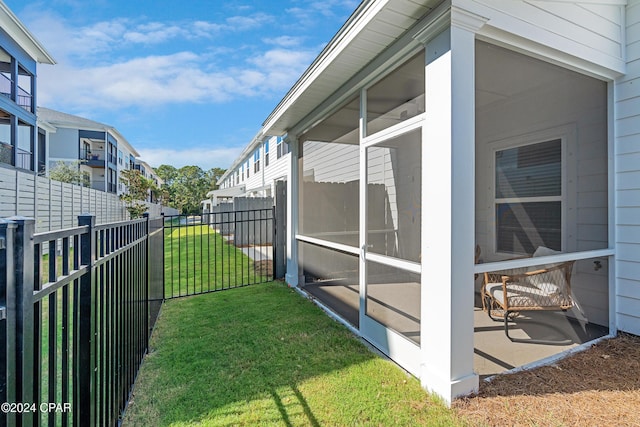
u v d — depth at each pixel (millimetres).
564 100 3451
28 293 953
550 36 2572
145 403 2133
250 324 3553
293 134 5359
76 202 10289
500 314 3461
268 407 2066
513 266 2477
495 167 3633
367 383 2340
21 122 11977
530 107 3598
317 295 4684
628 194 3127
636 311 3078
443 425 1867
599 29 2916
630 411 1971
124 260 2139
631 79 3105
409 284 2664
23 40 11219
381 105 3109
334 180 4293
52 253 1161
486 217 3627
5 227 875
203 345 3014
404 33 2514
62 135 20312
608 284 3229
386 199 3031
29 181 7719
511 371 2453
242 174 21500
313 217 4910
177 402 2137
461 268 2125
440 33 2180
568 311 3291
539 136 3592
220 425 1904
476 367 2531
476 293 3682
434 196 2223
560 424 1862
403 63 2777
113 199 14828
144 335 2859
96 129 21250
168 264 7613
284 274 5945
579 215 3408
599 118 3289
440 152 2170
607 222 3240
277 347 2957
